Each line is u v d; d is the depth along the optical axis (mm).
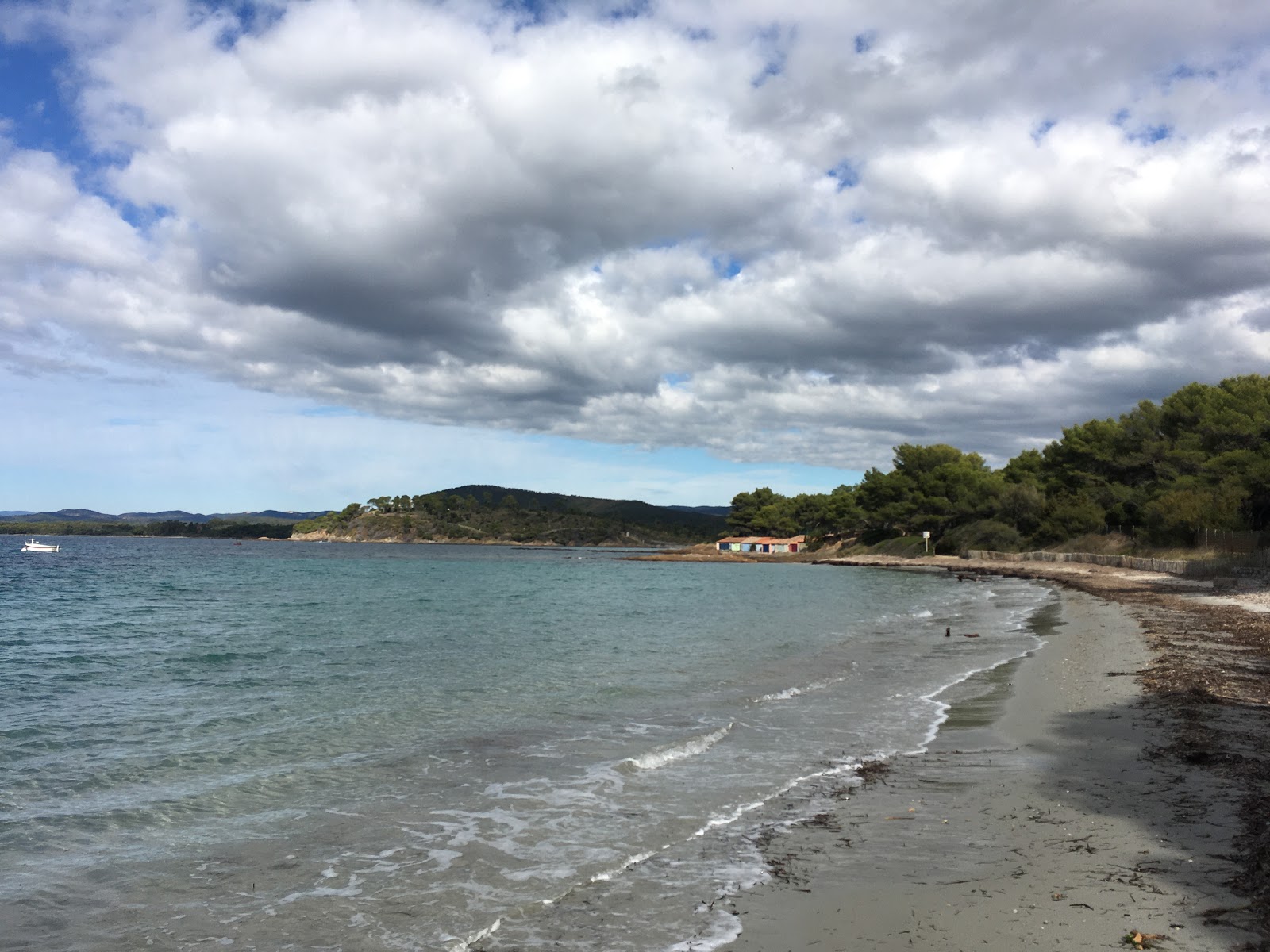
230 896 7035
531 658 22047
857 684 17891
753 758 11461
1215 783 8914
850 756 11500
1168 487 71562
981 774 10117
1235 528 58875
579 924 6324
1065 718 13062
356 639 26469
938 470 123375
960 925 5895
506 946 6012
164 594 47469
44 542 194875
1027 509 102062
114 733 13258
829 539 155625
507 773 10875
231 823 8969
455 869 7570
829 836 8102
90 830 8750
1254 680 15578
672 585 65938
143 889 7195
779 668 20422
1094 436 90062
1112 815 8102
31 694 16766
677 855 7758
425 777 10711
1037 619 32656
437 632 28547
